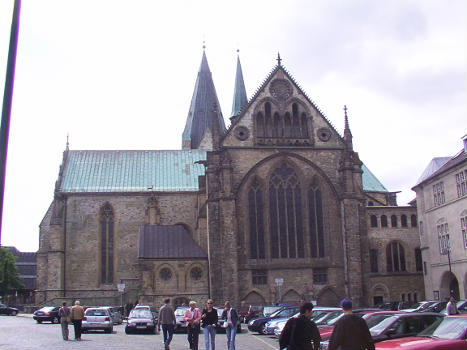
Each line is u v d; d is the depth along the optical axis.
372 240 93.56
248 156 81.94
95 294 98.19
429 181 85.44
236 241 77.62
